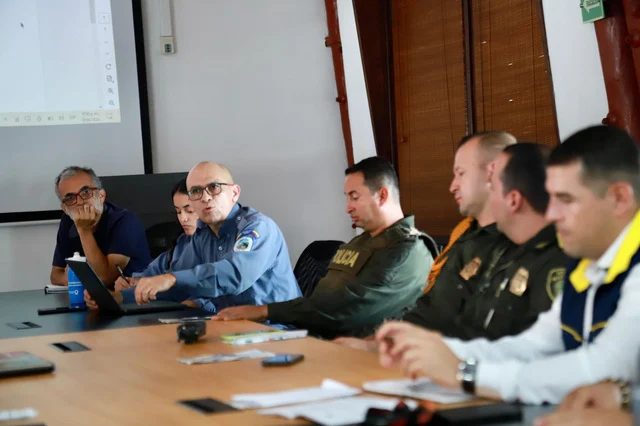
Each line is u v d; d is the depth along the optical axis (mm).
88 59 5215
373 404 1522
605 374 1475
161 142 5348
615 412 1325
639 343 1478
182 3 5352
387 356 1649
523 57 3975
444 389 1638
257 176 5484
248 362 2012
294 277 3859
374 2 5008
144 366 2023
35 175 5141
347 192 3273
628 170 1572
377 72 5039
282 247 3758
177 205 4145
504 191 2217
